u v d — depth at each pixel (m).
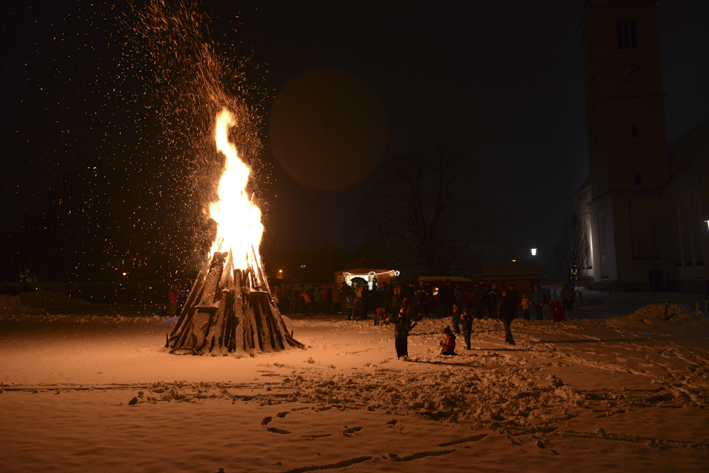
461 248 47.72
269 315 15.81
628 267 52.81
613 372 11.11
